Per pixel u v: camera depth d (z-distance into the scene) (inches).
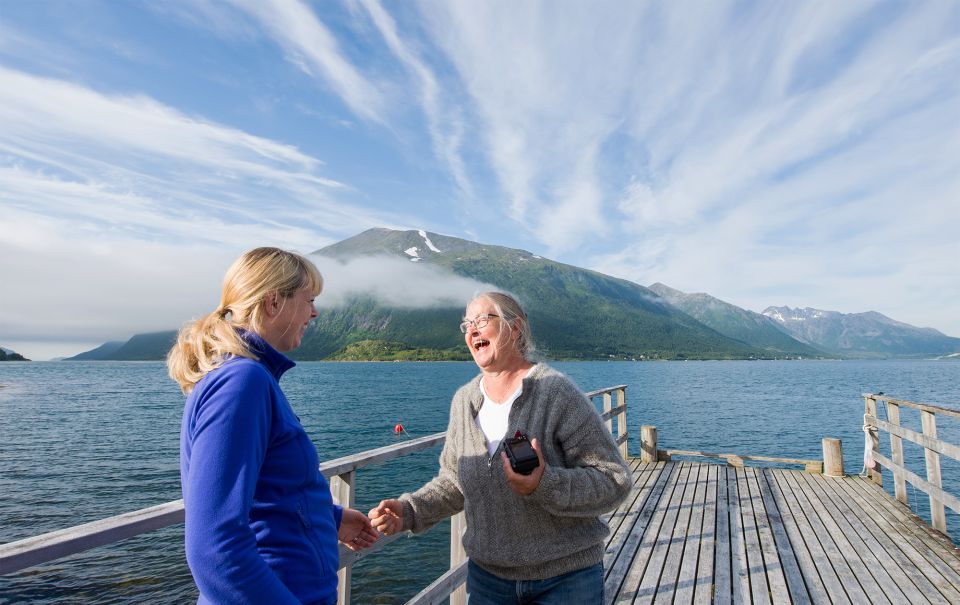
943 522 201.9
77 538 46.4
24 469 834.2
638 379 3818.9
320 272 61.9
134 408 1850.4
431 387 2970.0
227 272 56.5
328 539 55.8
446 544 451.5
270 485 49.7
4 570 41.1
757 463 816.9
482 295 77.2
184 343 51.6
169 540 482.6
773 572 167.6
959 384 3129.9
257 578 41.6
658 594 152.8
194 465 43.5
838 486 275.3
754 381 3592.5
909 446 939.3
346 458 85.8
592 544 69.9
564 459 70.1
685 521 217.9
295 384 3221.0
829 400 2074.3
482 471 72.3
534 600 69.4
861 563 174.9
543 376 72.6
